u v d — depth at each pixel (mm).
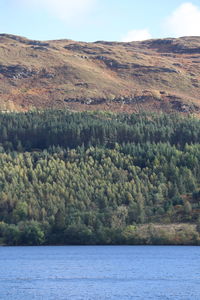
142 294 161750
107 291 166750
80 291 167250
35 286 176250
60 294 163125
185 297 157250
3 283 182500
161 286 174000
